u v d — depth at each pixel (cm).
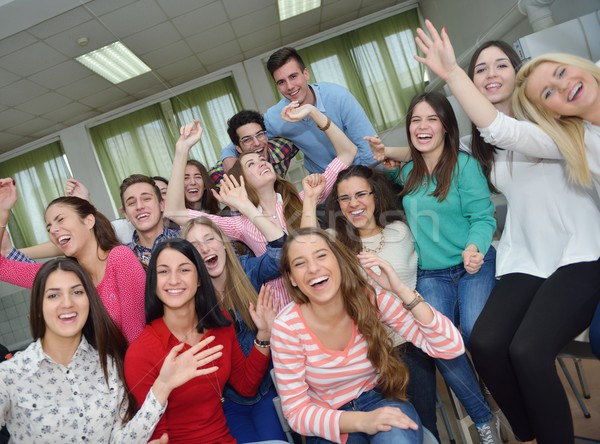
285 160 153
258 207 115
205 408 91
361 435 84
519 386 87
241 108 280
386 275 88
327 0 192
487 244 100
